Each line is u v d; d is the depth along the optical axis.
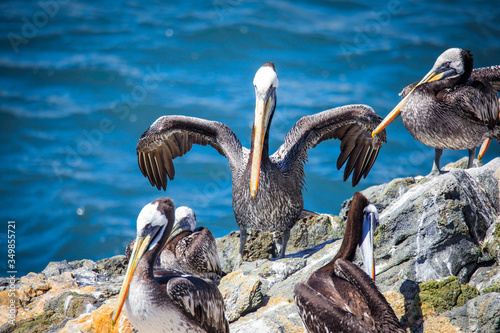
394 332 5.88
